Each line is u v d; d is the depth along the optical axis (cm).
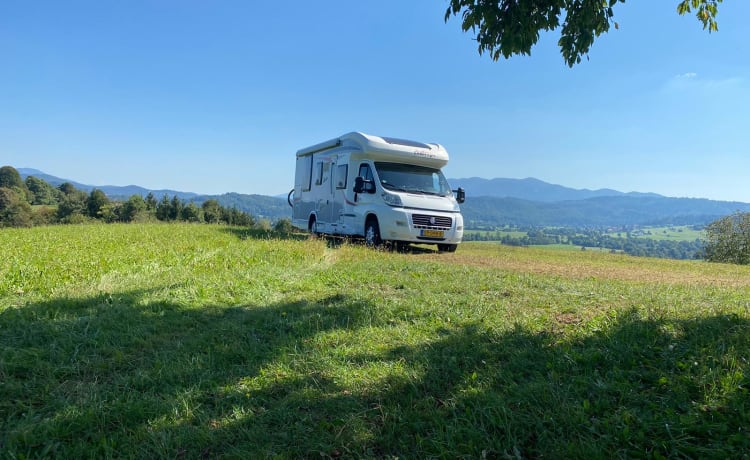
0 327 411
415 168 1280
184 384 302
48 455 225
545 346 338
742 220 3750
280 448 230
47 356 345
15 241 1211
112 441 233
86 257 860
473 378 294
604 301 492
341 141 1373
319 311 480
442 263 872
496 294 548
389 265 804
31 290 584
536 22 487
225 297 552
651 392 262
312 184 1577
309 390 288
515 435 230
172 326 433
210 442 236
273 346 372
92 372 326
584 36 495
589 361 305
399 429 243
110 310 473
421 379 299
